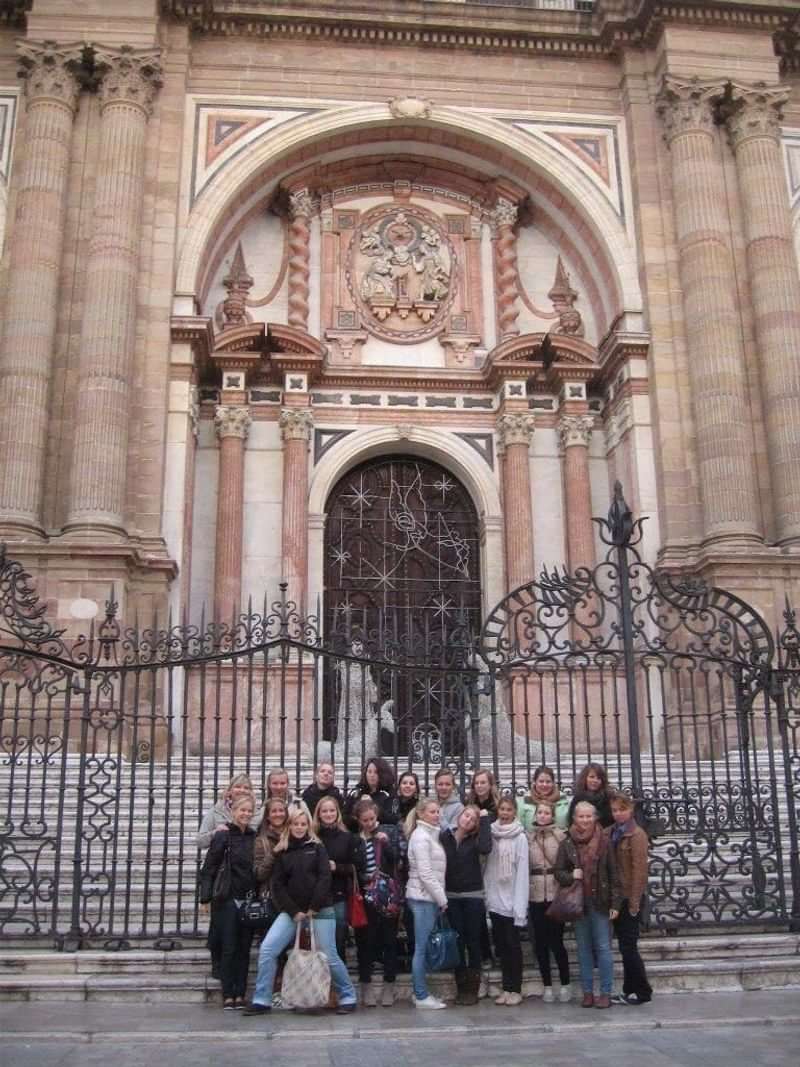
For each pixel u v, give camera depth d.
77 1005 8.42
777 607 19.16
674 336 21.47
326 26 22.64
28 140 20.34
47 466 19.22
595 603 21.33
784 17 22.55
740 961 9.36
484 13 22.89
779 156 22.03
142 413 19.94
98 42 20.81
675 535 20.42
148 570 19.03
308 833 8.30
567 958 8.98
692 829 10.64
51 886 9.90
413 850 8.58
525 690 10.77
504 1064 6.58
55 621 17.66
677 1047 7.08
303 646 10.59
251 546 21.86
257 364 22.28
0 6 21.58
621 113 23.36
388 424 23.00
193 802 13.20
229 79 22.55
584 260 23.86
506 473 22.59
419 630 22.22
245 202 22.95
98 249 19.80
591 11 23.20
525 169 23.38
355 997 8.34
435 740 16.80
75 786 10.98
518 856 8.73
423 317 23.84
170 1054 6.91
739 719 11.21
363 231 24.19
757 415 20.94
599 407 23.45
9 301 19.50
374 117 22.61
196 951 9.19
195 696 19.06
